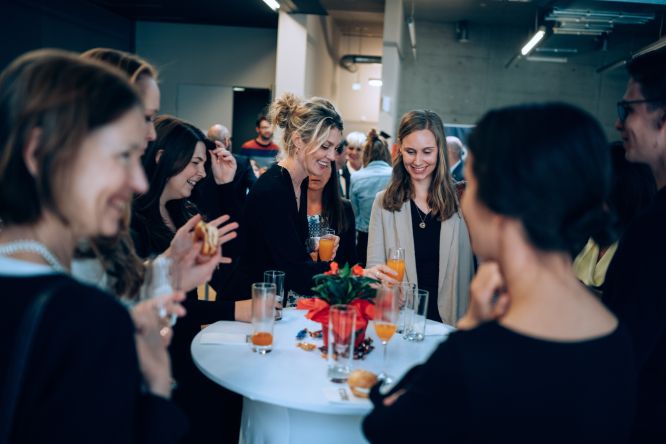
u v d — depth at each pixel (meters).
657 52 1.23
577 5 8.01
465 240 2.52
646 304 1.09
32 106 0.77
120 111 0.80
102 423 0.71
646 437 1.17
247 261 2.36
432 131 2.44
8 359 0.69
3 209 0.80
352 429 1.58
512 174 0.80
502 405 0.75
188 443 1.87
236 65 11.29
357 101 14.21
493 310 0.88
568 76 12.97
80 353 0.70
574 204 0.80
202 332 1.87
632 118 1.26
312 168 2.34
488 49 13.04
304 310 2.20
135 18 11.12
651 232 1.12
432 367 0.81
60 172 0.77
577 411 0.76
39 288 0.72
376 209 2.65
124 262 1.16
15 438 0.69
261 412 1.67
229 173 3.00
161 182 1.93
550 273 0.83
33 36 8.38
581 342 0.79
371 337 1.93
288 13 9.38
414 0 11.07
